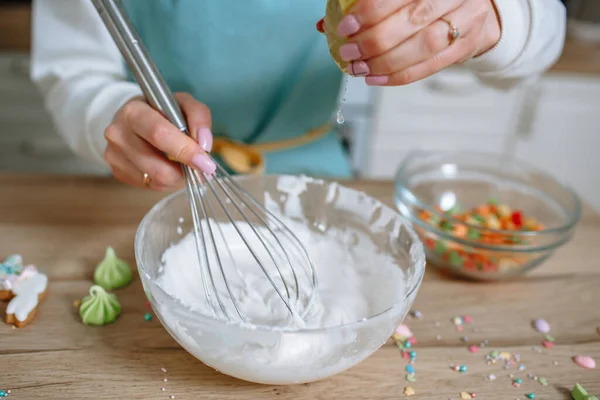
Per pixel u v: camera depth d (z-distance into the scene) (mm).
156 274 588
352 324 490
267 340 486
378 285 605
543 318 639
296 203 661
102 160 728
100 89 728
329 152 963
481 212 757
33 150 1384
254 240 641
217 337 493
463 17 515
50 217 729
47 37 812
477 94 1388
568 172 1520
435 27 504
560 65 1358
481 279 679
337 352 501
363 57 504
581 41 1499
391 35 491
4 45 1239
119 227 724
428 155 827
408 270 579
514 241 663
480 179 836
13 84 1292
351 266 631
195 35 834
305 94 898
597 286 688
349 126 1385
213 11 822
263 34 843
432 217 705
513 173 818
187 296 582
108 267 638
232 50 848
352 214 646
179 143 555
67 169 1423
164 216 601
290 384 534
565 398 553
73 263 664
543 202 791
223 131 931
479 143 1459
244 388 546
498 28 602
